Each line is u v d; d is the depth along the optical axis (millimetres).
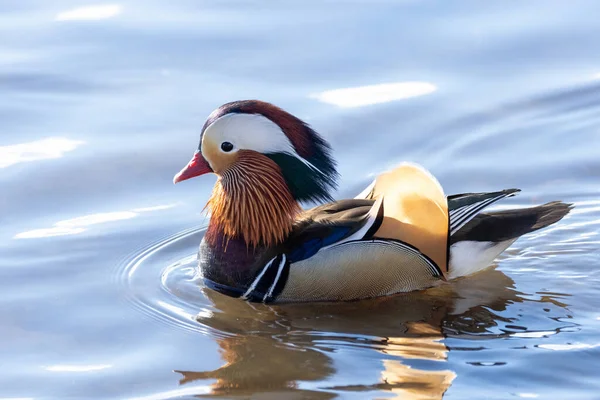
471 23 19375
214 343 11164
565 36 18891
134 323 11578
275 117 12508
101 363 10602
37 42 18875
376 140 16047
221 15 19766
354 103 16953
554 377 10172
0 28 19328
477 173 15406
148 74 17859
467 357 10711
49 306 11859
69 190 14609
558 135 16344
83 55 18438
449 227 12469
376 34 18969
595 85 17375
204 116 16469
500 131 16391
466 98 17156
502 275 13000
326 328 11641
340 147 15844
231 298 12539
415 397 9812
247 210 12516
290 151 12508
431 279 12672
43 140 15867
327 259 12203
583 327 11438
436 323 11719
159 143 15797
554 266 13164
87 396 9938
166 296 12391
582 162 15641
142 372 10430
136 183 14906
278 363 10664
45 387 10086
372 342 11203
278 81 17578
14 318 11539
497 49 18562
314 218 12727
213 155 12633
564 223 14219
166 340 11203
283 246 12469
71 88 17438
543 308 12000
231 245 12586
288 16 19688
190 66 18062
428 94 17266
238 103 12672
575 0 20109
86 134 16062
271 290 12391
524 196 14820
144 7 20156
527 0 20203
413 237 12344
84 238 13500
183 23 19453
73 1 20344
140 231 13781
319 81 17594
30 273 12602
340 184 14891
